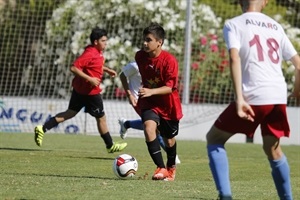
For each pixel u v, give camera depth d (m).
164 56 21.17
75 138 39.34
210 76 45.84
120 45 45.97
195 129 43.06
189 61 42.53
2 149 31.17
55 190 17.88
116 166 21.17
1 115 42.84
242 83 14.56
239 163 28.61
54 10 47.56
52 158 27.66
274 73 14.66
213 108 43.31
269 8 47.69
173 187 19.31
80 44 46.97
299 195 18.59
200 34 46.41
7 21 47.41
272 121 14.77
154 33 20.91
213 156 14.78
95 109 29.56
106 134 29.81
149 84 21.50
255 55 14.55
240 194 18.31
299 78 14.93
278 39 14.93
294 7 47.97
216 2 47.94
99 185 19.16
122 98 45.22
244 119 14.37
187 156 31.09
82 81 29.42
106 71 30.17
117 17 46.75
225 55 46.09
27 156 28.12
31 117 43.03
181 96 45.31
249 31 14.64
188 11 41.97
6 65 47.38
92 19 46.97
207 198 17.39
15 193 17.17
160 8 46.50
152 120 21.19
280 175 15.02
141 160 28.14
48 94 46.91
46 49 47.34
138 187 19.02
